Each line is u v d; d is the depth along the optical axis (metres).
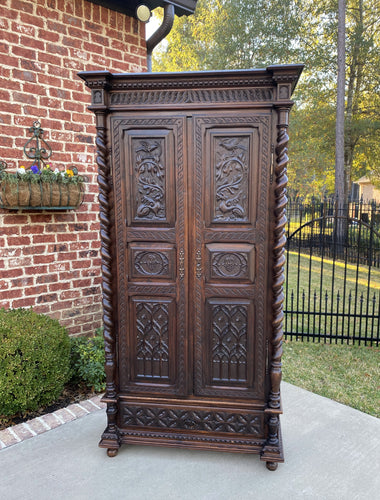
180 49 15.85
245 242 2.11
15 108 2.83
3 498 1.90
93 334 3.50
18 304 2.98
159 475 2.09
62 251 3.21
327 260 9.70
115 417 2.30
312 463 2.18
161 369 2.27
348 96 13.41
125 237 2.18
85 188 3.31
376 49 12.48
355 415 2.69
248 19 13.87
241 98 1.98
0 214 2.81
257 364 2.19
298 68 1.83
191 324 2.21
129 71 3.53
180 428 2.29
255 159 2.02
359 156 14.53
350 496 1.92
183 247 2.15
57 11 2.99
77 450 2.30
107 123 2.09
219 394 2.24
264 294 2.13
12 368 2.46
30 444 2.34
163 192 2.12
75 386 3.10
